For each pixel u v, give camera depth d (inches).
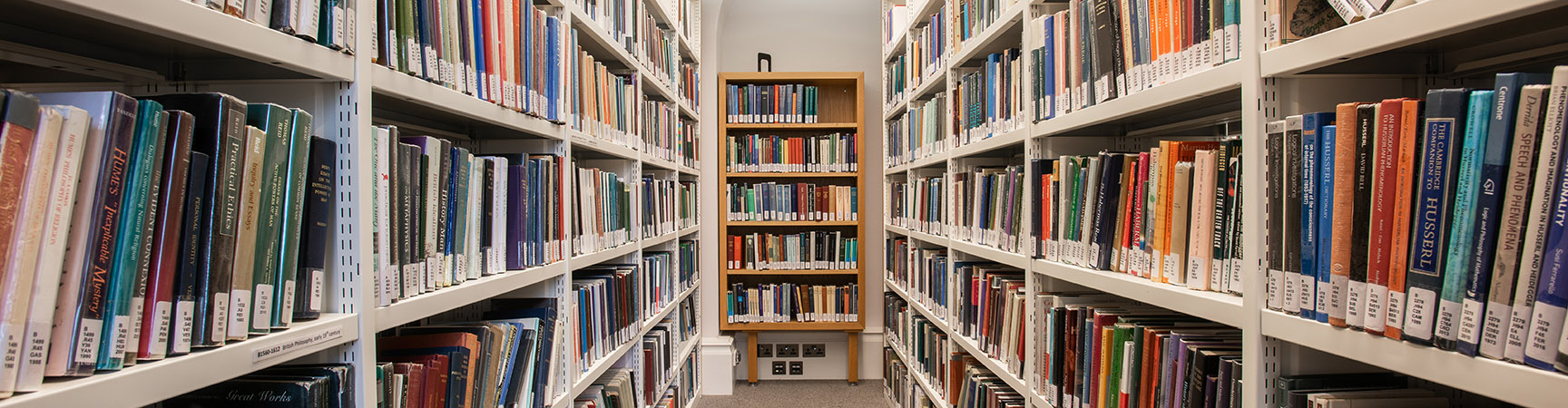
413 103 48.3
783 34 176.9
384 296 39.4
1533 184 25.9
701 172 161.3
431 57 44.3
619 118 91.5
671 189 125.1
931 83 114.9
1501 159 26.6
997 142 81.0
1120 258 55.4
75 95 24.9
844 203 163.3
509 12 55.8
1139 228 52.4
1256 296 38.6
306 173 34.6
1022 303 74.3
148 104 26.2
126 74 34.8
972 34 93.0
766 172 162.4
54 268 23.4
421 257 44.6
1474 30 33.7
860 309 163.6
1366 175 32.0
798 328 164.2
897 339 144.8
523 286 57.4
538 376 61.3
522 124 58.8
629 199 95.9
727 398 157.5
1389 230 31.0
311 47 33.4
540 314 62.9
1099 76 56.1
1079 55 60.0
